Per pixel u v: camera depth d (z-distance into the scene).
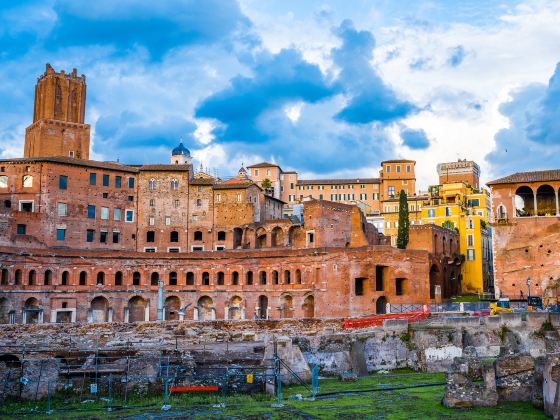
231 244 137.50
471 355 57.03
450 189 155.88
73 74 151.38
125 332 85.19
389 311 106.81
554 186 110.94
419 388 57.59
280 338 62.03
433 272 121.38
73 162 128.62
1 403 48.16
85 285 117.94
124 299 121.56
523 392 48.28
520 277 109.12
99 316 119.44
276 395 53.31
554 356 42.19
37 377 50.12
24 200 123.81
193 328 89.00
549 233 108.56
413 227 127.69
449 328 74.19
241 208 138.62
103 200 132.25
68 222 126.44
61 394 50.47
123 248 133.88
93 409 46.69
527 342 77.00
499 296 109.81
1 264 105.69
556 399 40.88
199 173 190.25
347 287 110.75
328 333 73.81
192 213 139.25
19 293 108.19
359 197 198.12
